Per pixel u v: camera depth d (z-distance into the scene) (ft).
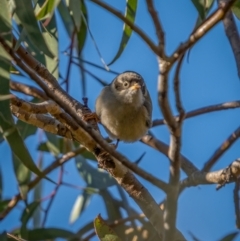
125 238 34.37
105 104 35.40
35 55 32.68
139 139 36.68
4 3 23.15
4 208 37.35
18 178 35.55
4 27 22.94
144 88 35.96
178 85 18.67
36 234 34.99
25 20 24.64
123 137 36.17
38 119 26.91
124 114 35.01
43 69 28.17
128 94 34.78
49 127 27.20
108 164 25.00
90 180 38.22
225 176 25.39
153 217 24.43
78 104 29.30
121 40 29.48
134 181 24.86
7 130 22.58
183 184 26.96
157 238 29.60
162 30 18.47
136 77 35.68
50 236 35.06
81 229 35.45
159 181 19.15
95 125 29.01
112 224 34.53
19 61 18.72
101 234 25.64
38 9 31.81
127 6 29.91
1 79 22.06
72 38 36.55
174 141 18.67
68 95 29.27
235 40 31.78
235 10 28.27
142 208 24.75
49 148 38.99
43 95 30.48
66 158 37.37
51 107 25.21
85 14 36.06
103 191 39.22
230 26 32.37
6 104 22.27
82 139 25.32
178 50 18.34
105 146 19.52
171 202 19.30
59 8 38.91
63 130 27.30
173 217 19.43
